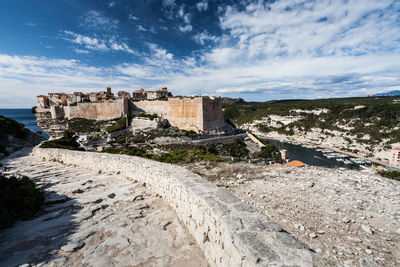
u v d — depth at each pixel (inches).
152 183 287.7
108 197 264.4
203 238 149.3
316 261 84.9
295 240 99.0
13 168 440.8
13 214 193.0
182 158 717.3
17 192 217.3
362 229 217.6
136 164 333.1
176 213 215.8
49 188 297.9
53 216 206.1
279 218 250.4
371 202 281.9
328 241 198.2
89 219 200.8
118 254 145.0
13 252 139.4
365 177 384.5
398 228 217.6
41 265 127.6
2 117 1035.3
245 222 114.7
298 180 387.9
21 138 1060.5
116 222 195.0
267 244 95.4
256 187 368.5
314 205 281.9
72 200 253.3
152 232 178.2
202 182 197.3
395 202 278.2
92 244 156.3
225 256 114.7
